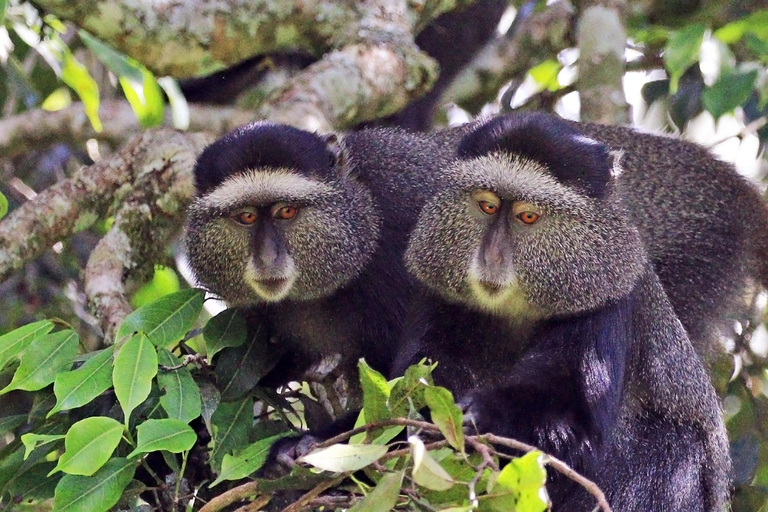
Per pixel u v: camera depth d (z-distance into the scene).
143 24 12.05
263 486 7.75
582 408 9.46
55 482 9.37
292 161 11.30
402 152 12.27
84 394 8.64
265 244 11.13
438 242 10.38
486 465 6.54
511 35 16.42
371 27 13.78
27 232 11.98
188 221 11.52
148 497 10.19
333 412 11.48
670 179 13.54
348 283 11.50
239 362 10.04
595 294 10.03
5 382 10.14
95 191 12.33
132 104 13.80
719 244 13.46
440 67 16.17
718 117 11.93
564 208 9.98
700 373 10.83
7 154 14.53
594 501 10.23
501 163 10.05
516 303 10.31
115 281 11.71
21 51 15.09
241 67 15.78
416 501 6.89
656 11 15.65
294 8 13.26
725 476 10.80
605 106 14.07
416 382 7.54
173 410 8.95
